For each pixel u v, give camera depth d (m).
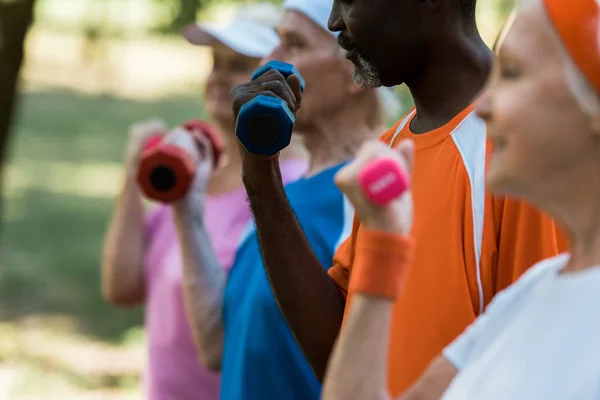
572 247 1.54
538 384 1.45
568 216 1.52
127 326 8.92
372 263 1.53
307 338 2.60
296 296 2.57
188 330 3.95
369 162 1.53
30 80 24.39
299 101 2.50
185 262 3.67
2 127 6.11
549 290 1.53
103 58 26.69
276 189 2.54
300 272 2.57
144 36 27.62
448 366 1.74
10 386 7.13
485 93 1.59
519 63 1.51
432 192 2.26
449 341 2.17
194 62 28.09
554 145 1.47
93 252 11.45
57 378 7.39
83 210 13.57
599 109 1.43
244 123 2.38
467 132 2.27
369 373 1.52
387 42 2.35
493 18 9.02
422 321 2.19
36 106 21.62
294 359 3.05
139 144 4.47
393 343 2.22
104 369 7.69
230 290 3.36
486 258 2.17
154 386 4.07
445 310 2.18
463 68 2.35
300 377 3.05
